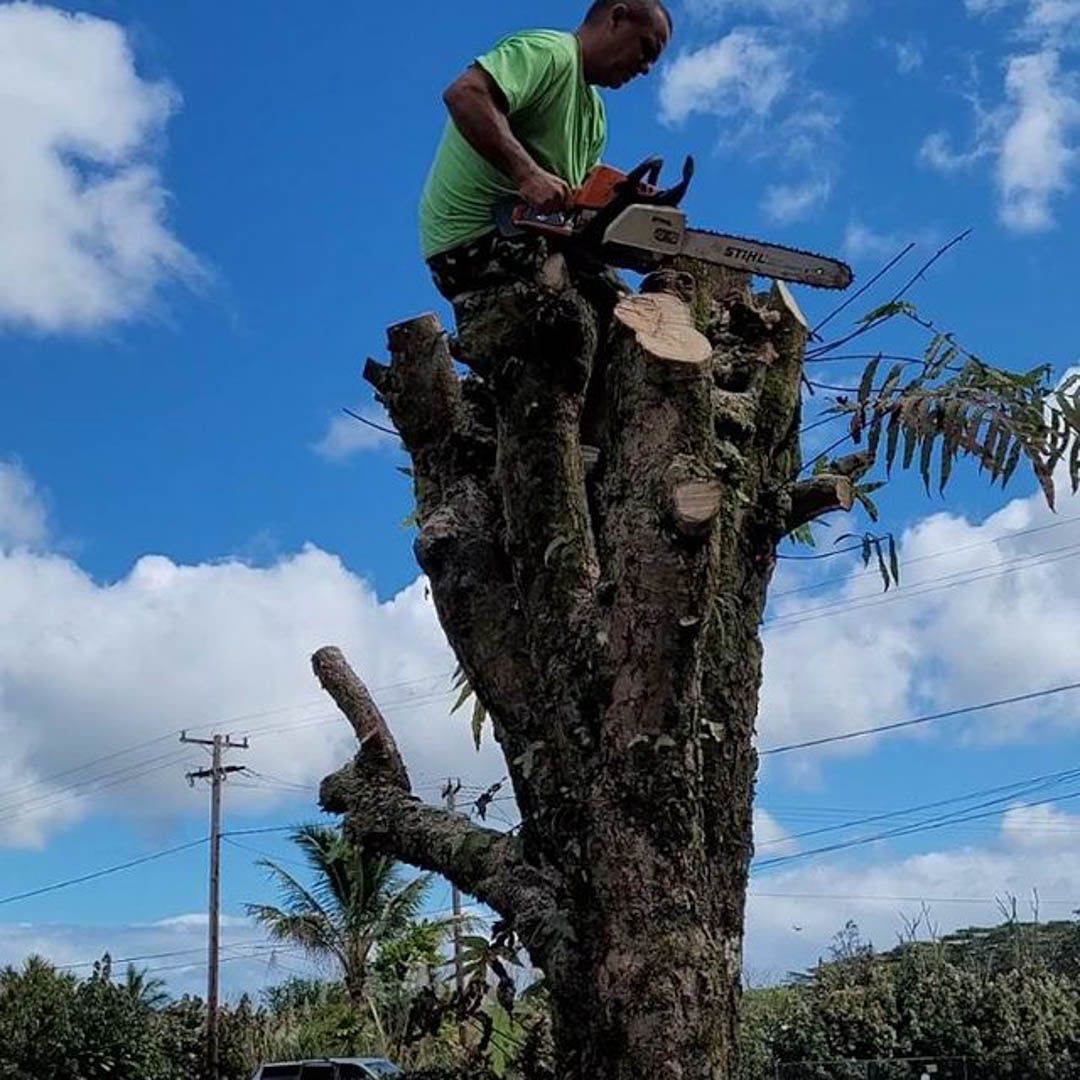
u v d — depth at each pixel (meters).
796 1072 19.44
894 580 4.23
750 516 3.62
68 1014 21.75
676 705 3.09
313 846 26.02
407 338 3.80
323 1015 26.19
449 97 3.31
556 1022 3.23
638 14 3.57
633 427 3.13
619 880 3.09
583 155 3.63
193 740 28.02
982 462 3.61
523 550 3.40
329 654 4.44
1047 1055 19.30
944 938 30.25
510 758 3.52
